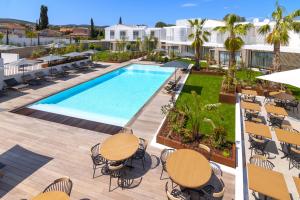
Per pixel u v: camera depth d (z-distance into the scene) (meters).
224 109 15.37
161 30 53.12
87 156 9.38
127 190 7.58
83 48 45.19
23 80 20.00
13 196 7.23
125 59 36.75
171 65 19.34
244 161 9.41
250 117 13.25
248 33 33.78
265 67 30.69
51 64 25.14
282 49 27.34
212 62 34.81
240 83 19.78
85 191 7.48
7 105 14.97
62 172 8.37
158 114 14.23
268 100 17.09
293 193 7.75
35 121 12.70
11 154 9.41
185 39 45.22
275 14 20.08
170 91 19.38
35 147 9.98
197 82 23.19
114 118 14.12
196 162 7.20
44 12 84.69
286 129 11.11
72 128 12.01
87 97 19.86
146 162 9.06
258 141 9.81
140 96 20.61
